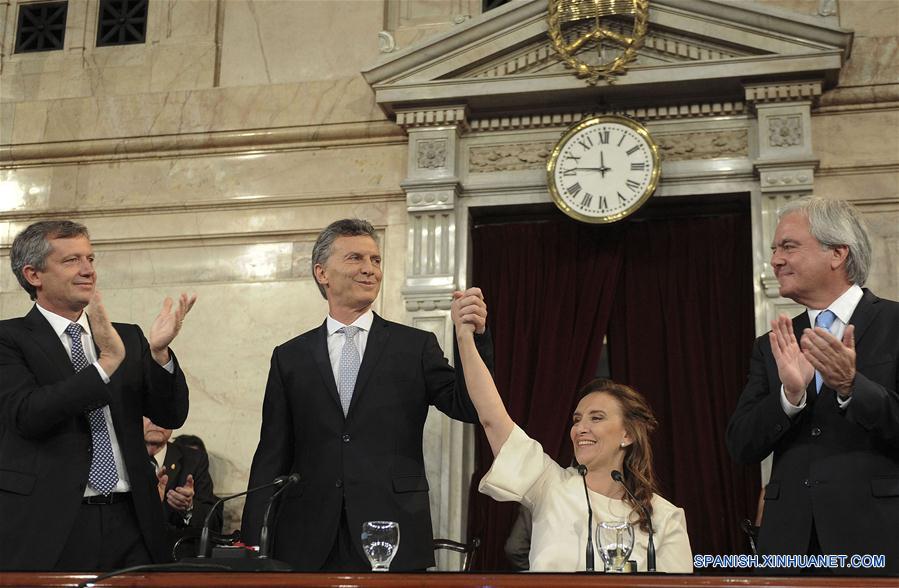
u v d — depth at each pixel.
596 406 3.67
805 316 3.46
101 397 3.54
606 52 6.57
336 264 4.05
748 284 6.43
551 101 6.69
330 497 3.71
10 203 7.32
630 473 3.58
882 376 3.16
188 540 5.16
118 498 3.69
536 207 6.74
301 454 3.85
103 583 2.54
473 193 6.74
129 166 7.26
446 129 6.77
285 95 7.18
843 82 6.40
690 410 6.28
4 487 3.52
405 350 3.94
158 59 7.45
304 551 3.67
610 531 2.86
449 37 6.66
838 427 3.14
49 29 7.72
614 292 6.54
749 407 3.38
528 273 6.71
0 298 7.12
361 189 6.93
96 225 7.19
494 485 3.30
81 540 3.57
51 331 3.84
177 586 2.51
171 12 7.57
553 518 3.35
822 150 6.36
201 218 7.09
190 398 6.79
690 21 6.42
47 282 3.86
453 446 6.36
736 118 6.51
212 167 7.16
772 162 6.24
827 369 2.97
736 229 6.54
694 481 6.16
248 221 7.03
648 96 6.58
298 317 6.81
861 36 6.47
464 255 6.67
